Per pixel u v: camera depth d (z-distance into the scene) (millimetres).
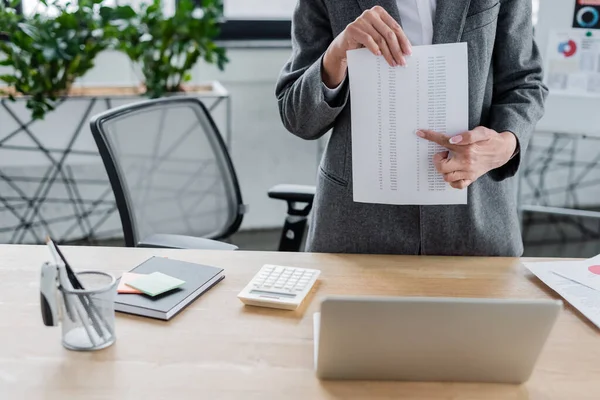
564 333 1100
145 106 1752
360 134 1255
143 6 2830
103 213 3193
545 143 3588
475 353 934
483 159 1215
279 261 1368
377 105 1229
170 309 1123
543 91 1373
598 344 1070
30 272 1300
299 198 1769
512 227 1438
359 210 1405
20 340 1056
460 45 1179
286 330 1098
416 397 933
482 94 1337
